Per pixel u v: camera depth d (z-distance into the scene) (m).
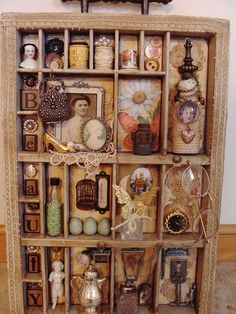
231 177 1.22
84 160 0.94
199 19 0.92
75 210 1.02
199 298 1.01
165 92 0.95
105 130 0.96
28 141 0.99
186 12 1.13
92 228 1.00
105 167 1.00
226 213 1.25
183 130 0.96
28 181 1.00
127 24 0.92
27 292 1.02
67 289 1.00
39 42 0.93
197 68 0.98
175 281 1.04
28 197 0.99
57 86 0.97
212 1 1.13
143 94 1.00
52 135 0.99
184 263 1.04
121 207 1.00
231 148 1.21
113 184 0.96
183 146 0.96
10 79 0.92
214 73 0.93
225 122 0.95
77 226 0.99
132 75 0.97
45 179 0.99
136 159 0.95
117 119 0.97
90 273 0.97
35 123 0.99
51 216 0.98
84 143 0.97
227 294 1.10
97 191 1.01
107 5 1.10
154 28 0.92
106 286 1.04
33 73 0.96
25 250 1.01
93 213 1.02
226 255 1.26
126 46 0.99
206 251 0.99
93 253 1.01
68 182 0.99
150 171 1.01
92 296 0.97
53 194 1.00
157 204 1.01
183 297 1.06
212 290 1.00
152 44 0.98
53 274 1.01
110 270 1.01
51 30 0.94
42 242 0.97
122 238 0.98
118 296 1.01
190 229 1.03
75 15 0.91
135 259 1.01
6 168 0.94
